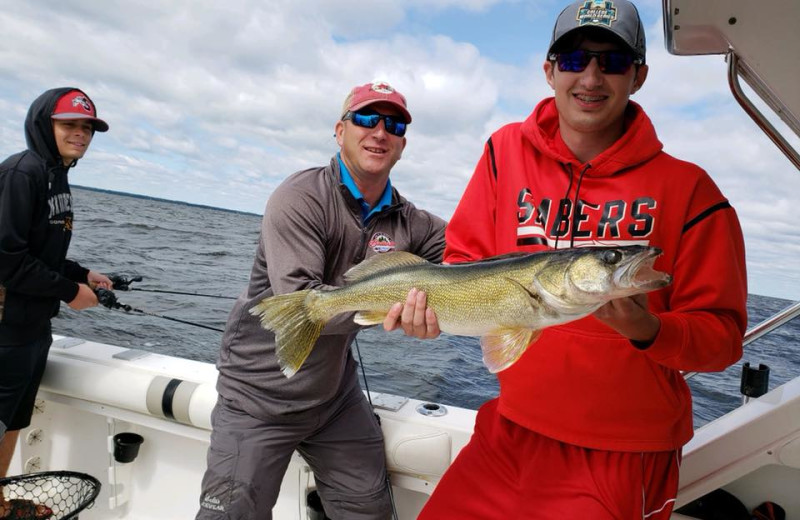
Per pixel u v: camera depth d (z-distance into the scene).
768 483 2.51
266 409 2.68
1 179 3.05
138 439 3.48
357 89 2.71
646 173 1.94
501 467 2.14
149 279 13.03
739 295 1.85
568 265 1.72
